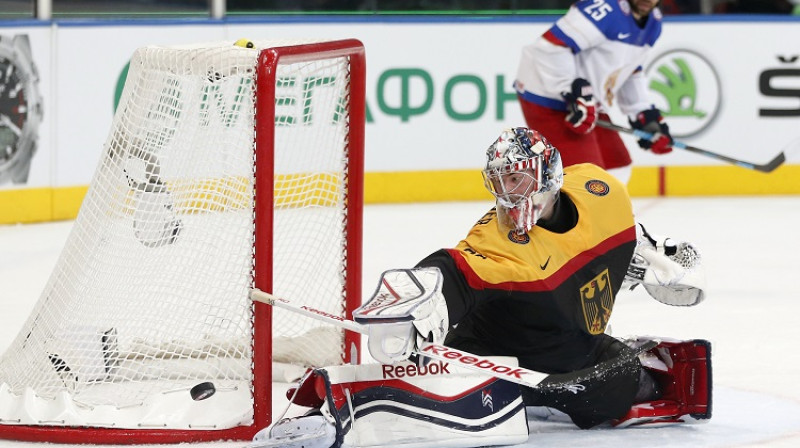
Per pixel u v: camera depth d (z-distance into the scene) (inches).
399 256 933.8
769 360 625.3
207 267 500.7
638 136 877.8
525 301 446.9
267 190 474.3
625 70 845.2
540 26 1237.1
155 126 509.7
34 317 522.9
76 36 1112.2
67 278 516.4
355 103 567.2
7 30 1072.2
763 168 896.9
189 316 502.6
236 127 510.3
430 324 419.5
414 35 1213.7
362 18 1200.8
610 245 467.5
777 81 1262.3
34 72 1095.0
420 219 1123.9
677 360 489.7
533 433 480.7
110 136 516.7
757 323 719.1
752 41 1254.3
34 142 1104.8
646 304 774.5
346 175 571.5
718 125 1261.1
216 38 1168.8
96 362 510.0
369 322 407.8
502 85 1238.3
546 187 445.7
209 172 506.3
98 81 1128.2
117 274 512.7
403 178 1227.2
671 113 1253.1
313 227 605.6
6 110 1082.7
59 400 481.7
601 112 855.1
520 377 432.1
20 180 1102.4
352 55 561.3
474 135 1240.2
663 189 1267.2
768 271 893.2
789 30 1256.2
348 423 439.8
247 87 510.6
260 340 475.5
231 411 476.1
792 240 1026.7
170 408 477.4
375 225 1088.8
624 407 478.0
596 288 463.2
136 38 1139.9
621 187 479.5
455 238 1020.5
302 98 625.9
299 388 446.0
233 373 498.0
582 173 484.1
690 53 1246.9
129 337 510.0
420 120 1225.4
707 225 1099.3
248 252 479.2
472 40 1226.6
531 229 453.1
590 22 805.2
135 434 467.2
